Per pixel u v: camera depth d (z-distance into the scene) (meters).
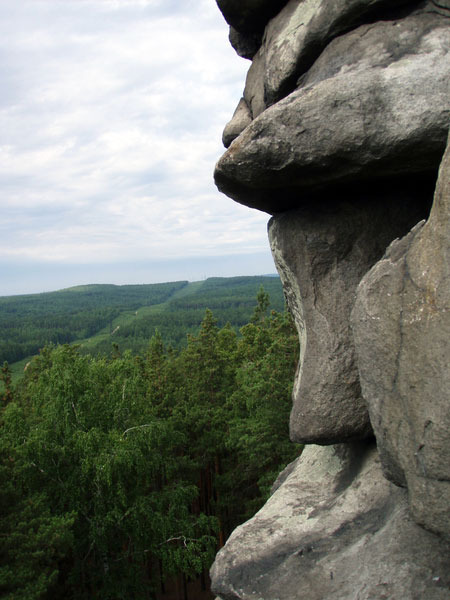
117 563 13.98
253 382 17.06
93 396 14.30
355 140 3.74
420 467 2.94
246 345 23.91
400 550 3.55
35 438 12.98
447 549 3.37
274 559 4.31
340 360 4.62
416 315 3.01
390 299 3.25
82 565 13.40
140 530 13.37
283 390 16.05
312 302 4.79
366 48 3.87
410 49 3.69
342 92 3.74
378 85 3.65
